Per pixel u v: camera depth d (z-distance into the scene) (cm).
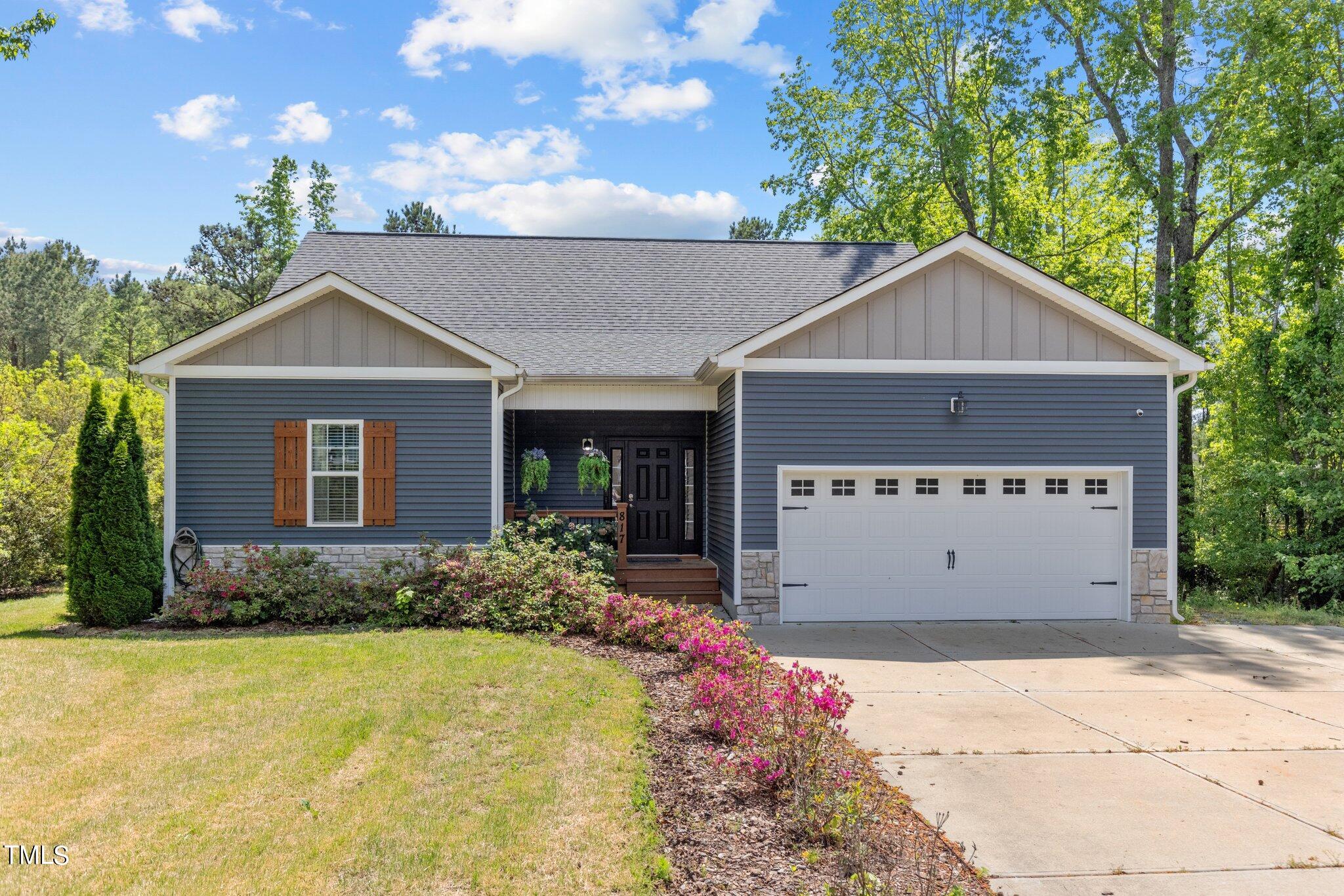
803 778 505
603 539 1392
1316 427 1560
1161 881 426
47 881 402
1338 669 898
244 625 1008
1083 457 1163
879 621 1158
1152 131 1841
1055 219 2556
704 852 437
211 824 464
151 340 5100
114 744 584
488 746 583
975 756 611
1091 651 978
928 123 2323
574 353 1315
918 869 429
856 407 1139
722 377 1198
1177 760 605
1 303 4400
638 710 666
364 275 1506
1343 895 413
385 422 1121
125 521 1027
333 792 507
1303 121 1712
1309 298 1669
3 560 1361
